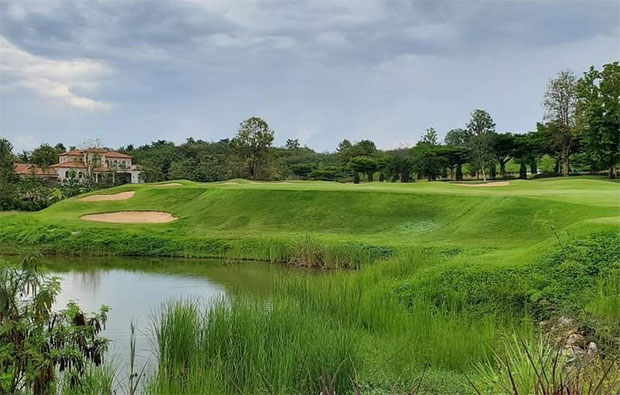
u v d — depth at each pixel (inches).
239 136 3257.9
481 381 281.7
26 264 246.2
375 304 456.1
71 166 3380.9
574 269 489.7
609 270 478.6
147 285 714.2
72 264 917.8
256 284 712.4
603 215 812.6
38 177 2677.2
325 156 4616.1
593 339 358.9
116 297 633.6
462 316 446.9
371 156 3683.6
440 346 350.3
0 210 1902.1
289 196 1291.8
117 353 403.2
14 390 239.0
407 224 1072.8
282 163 3585.1
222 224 1211.9
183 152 3949.3
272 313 378.0
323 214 1182.3
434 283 516.4
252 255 956.6
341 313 447.2
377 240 920.9
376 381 315.0
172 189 1545.3
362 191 1262.3
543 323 419.8
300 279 562.9
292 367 306.5
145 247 1032.8
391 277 572.1
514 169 3582.7
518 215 916.6
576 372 225.3
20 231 1140.5
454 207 1095.6
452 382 305.1
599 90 2212.1
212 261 943.0
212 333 352.8
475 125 2755.9
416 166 2940.5
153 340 434.9
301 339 333.7
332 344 324.5
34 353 232.7
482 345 339.9
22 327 234.1
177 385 287.4
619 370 263.1
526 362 243.3
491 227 906.7
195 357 327.0
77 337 264.1
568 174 2573.8
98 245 1047.0
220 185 1621.6
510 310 461.4
